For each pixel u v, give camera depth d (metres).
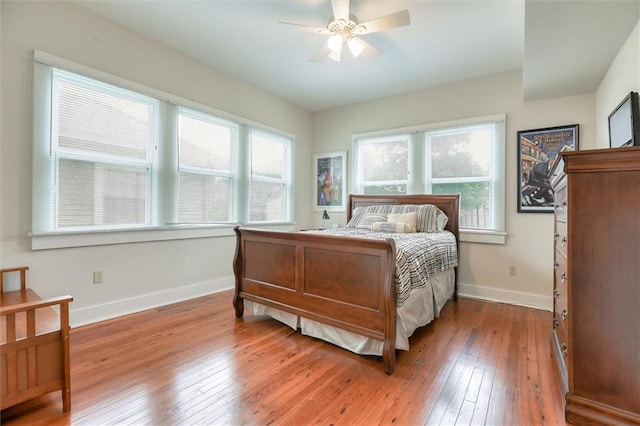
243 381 1.77
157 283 3.13
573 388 1.42
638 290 1.27
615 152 1.29
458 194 3.65
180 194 3.33
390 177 4.34
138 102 2.99
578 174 1.39
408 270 2.09
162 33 2.91
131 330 2.49
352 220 4.06
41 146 2.38
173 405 1.55
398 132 4.23
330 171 4.94
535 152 3.30
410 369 1.93
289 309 2.42
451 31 2.75
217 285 3.69
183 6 2.51
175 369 1.89
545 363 2.01
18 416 1.45
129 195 2.94
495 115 3.53
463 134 3.77
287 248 2.48
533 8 1.84
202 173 3.55
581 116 3.08
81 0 2.45
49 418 1.44
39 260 2.38
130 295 2.91
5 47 2.20
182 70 3.28
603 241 1.34
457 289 3.61
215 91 3.61
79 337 2.34
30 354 1.43
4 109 2.21
